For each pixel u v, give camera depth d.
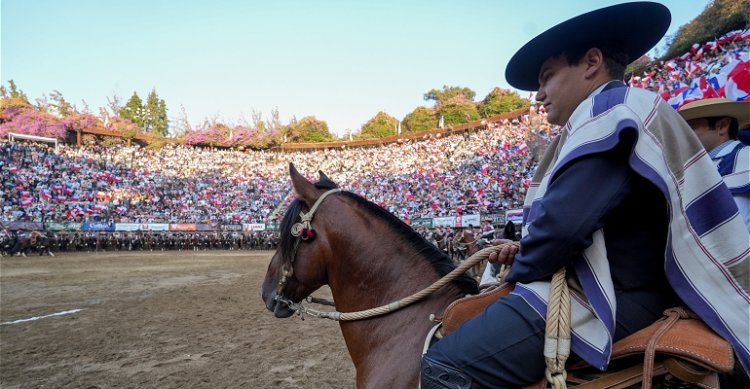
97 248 28.92
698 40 22.95
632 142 1.13
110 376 4.79
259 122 58.72
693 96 6.80
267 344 6.12
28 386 4.49
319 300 2.21
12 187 31.00
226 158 49.25
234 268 17.70
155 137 48.12
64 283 12.80
